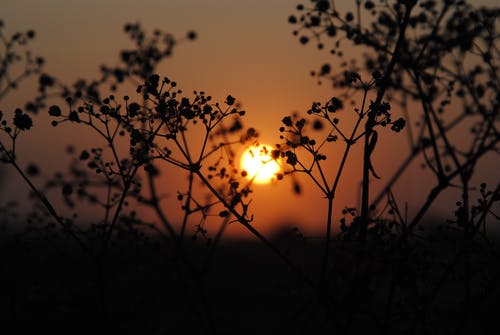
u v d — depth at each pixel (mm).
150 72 5930
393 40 5461
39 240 5320
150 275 6195
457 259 4348
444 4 5250
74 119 4730
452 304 5082
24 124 4582
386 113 4547
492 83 5070
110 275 6004
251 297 8758
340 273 4414
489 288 4523
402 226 4383
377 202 4758
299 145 4633
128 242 5453
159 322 6656
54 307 5918
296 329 5082
